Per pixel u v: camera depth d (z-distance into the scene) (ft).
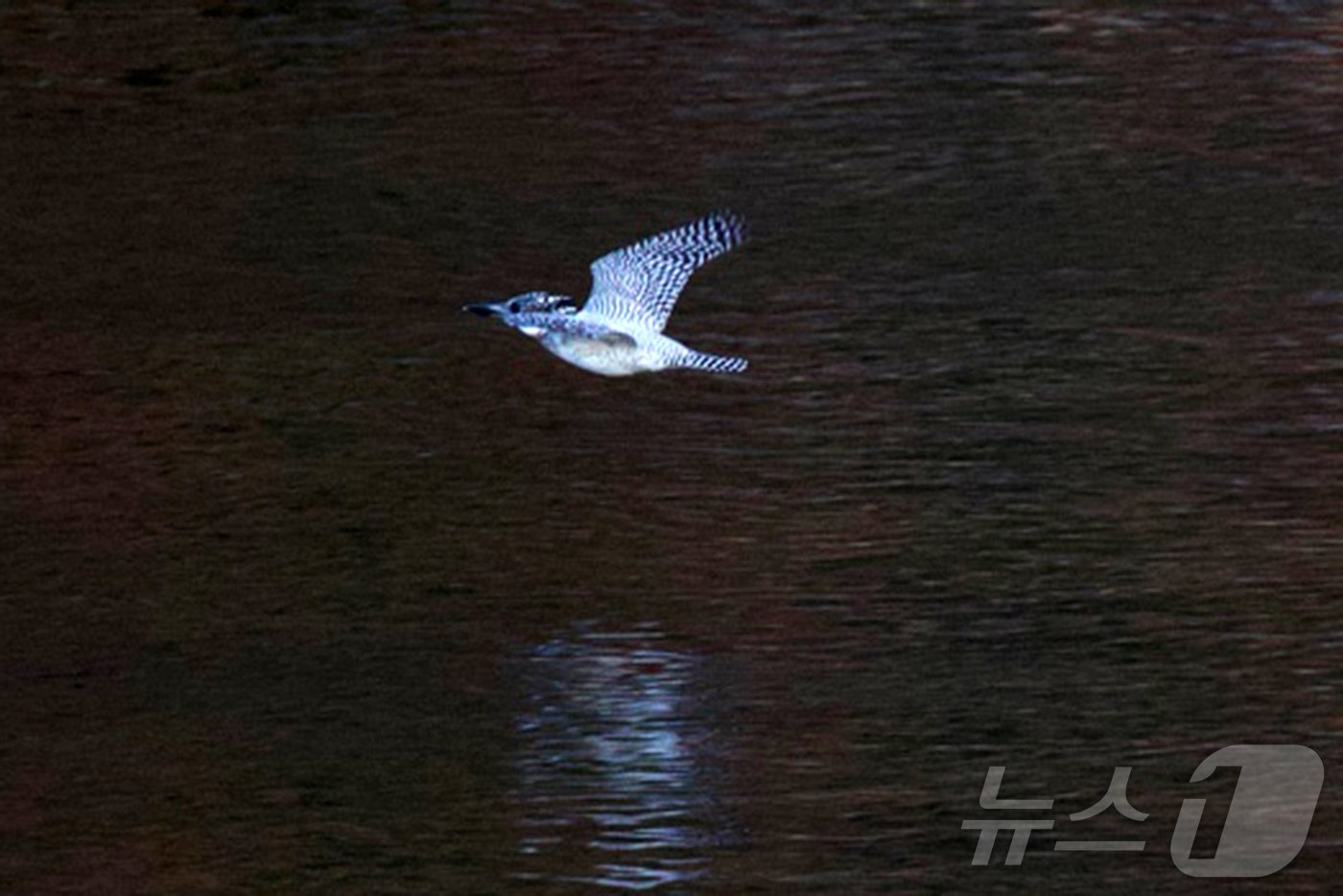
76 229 77.10
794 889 45.11
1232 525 57.88
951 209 76.79
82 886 45.39
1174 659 52.39
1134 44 88.94
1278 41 88.53
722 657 52.75
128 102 87.15
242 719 50.60
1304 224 74.79
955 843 46.47
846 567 56.44
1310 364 65.92
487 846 46.39
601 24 92.27
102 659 53.01
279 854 46.39
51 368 67.41
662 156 81.46
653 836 46.70
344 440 63.31
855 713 50.57
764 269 72.95
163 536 58.44
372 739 49.88
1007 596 55.01
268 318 70.69
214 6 95.35
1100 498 59.36
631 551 57.47
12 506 59.88
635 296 40.16
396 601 55.36
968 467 61.05
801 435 63.05
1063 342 67.67
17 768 48.93
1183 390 64.75
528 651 53.06
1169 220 75.46
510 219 77.05
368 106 86.12
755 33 91.09
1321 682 51.34
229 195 79.56
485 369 67.15
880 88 86.12
